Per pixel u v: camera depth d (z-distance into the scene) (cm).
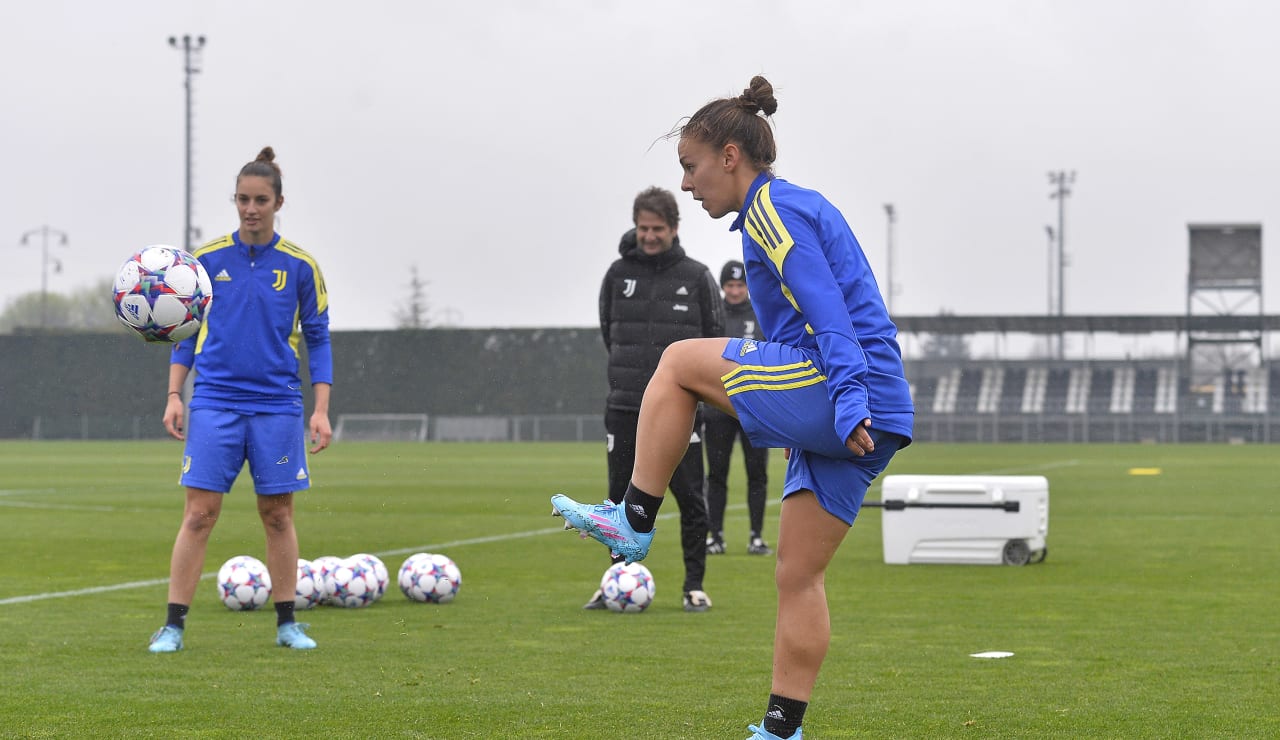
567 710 527
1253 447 5075
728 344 425
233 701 543
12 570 1080
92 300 10031
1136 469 3044
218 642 698
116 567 1105
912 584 985
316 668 621
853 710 529
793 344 423
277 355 672
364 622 779
